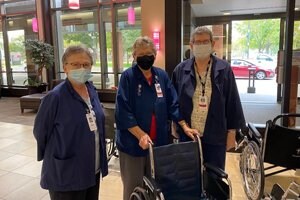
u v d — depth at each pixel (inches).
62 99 60.5
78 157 61.9
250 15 287.0
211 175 76.6
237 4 253.6
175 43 170.4
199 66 83.8
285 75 154.9
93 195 70.4
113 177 127.0
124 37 302.8
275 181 120.4
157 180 74.5
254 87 324.8
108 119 129.9
